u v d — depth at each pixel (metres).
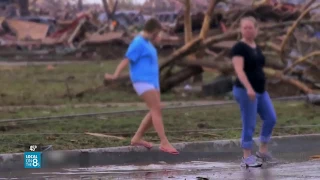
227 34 25.44
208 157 14.99
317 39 27.41
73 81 36.03
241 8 30.12
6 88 31.20
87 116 19.41
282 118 19.67
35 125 18.19
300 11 29.33
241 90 12.91
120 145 15.03
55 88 30.81
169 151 13.47
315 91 24.81
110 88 27.97
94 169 13.21
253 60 12.76
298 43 27.16
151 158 14.52
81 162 13.98
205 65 25.91
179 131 16.94
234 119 19.61
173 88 29.23
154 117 13.51
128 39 58.38
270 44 25.47
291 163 13.65
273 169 12.73
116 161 14.27
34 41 63.44
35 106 23.44
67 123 18.50
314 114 20.80
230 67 25.28
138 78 13.34
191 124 18.50
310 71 25.48
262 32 25.98
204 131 17.05
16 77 38.81
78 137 16.03
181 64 26.55
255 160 13.16
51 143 15.05
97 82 34.81
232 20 30.86
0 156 13.27
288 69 24.83
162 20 56.75
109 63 52.16
